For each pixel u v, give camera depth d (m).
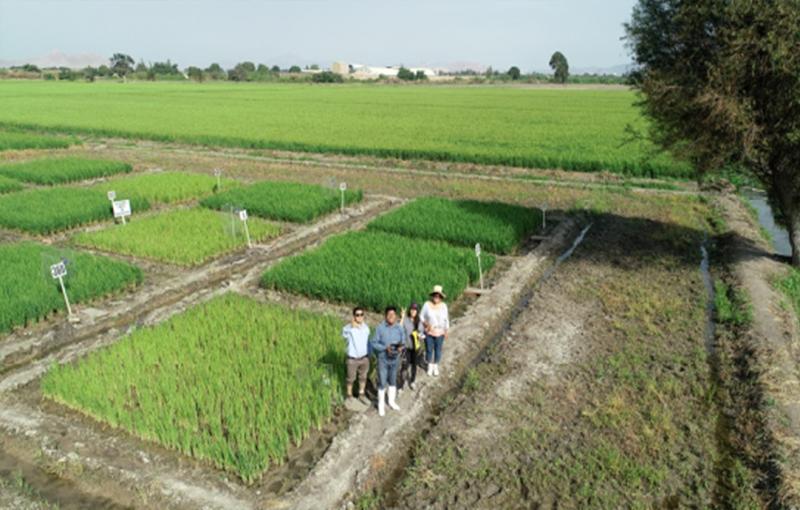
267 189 24.02
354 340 9.41
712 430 8.96
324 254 16.08
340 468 8.18
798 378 9.99
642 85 14.53
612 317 13.10
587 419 9.29
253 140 39.16
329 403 9.36
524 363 11.12
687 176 27.19
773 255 16.81
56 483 8.16
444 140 38.56
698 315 12.98
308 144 37.09
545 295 14.42
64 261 13.14
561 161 30.08
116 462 8.44
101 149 40.75
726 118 12.95
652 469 8.05
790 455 8.03
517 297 14.56
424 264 15.22
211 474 8.17
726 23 12.86
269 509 7.44
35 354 11.86
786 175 14.56
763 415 8.95
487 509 7.51
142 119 54.66
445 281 13.83
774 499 7.37
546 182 27.77
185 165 33.88
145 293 14.50
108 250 17.55
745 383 10.05
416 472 8.19
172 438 8.64
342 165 33.09
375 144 36.75
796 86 12.20
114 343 11.42
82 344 12.02
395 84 155.50
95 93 96.06
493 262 15.57
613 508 7.43
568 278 15.57
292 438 8.90
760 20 12.30
